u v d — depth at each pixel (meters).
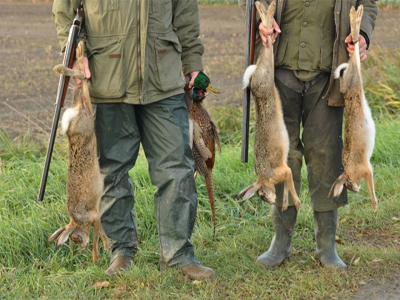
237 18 19.06
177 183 3.97
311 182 4.15
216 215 5.21
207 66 11.88
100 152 4.03
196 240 4.69
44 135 7.12
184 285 3.91
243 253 4.42
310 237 4.79
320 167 4.08
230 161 6.17
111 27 3.80
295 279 4.00
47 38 14.74
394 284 3.95
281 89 4.00
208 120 4.26
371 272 4.09
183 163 3.99
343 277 4.02
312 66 3.91
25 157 6.56
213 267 4.22
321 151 4.05
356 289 3.90
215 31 16.42
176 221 4.02
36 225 4.80
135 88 3.86
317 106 4.00
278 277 4.05
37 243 4.65
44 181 3.79
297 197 3.90
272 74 3.75
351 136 3.79
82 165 3.68
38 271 4.33
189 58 4.13
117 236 4.20
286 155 3.86
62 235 3.70
